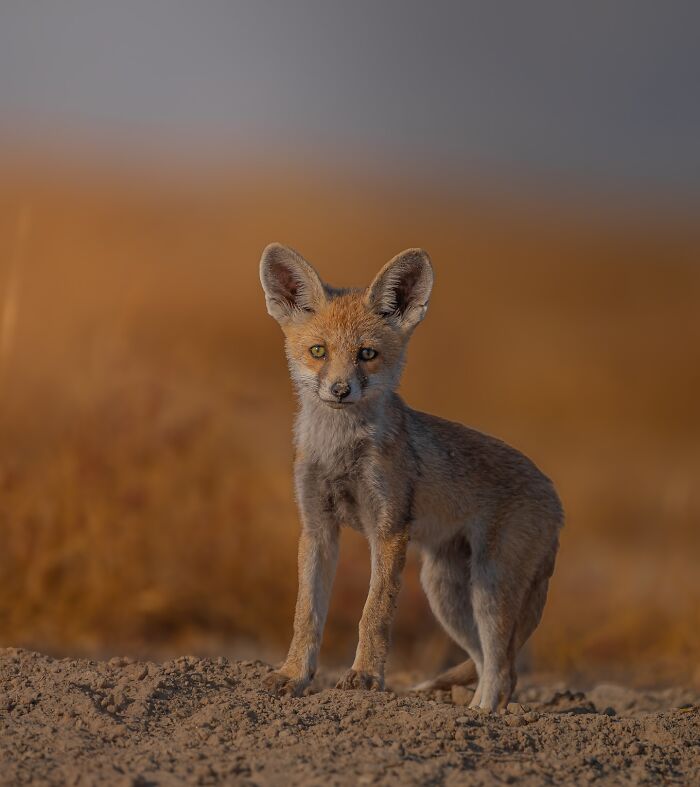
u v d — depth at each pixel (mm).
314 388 8789
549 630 13352
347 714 7148
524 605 9109
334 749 6453
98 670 7805
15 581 12109
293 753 6387
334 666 12047
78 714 6941
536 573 9141
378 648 8164
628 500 20500
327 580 8734
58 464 12891
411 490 8766
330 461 8703
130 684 7453
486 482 9047
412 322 9086
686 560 16422
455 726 6898
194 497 13062
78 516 12508
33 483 12727
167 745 6594
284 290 9320
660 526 18922
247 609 12688
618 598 14031
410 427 9000
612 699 9977
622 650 13172
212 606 12500
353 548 13500
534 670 12734
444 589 9305
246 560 12969
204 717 6949
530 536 9070
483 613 8945
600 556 16672
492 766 6418
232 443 13789
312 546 8742
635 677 12219
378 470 8617
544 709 9055
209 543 12922
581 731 7164
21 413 13617
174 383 13906
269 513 13414
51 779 5980
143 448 13148
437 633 12867
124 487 12789
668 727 7371
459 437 9219
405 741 6633
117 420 13234
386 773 6078
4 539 12273
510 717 7262
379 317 9039
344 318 8977
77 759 6277
